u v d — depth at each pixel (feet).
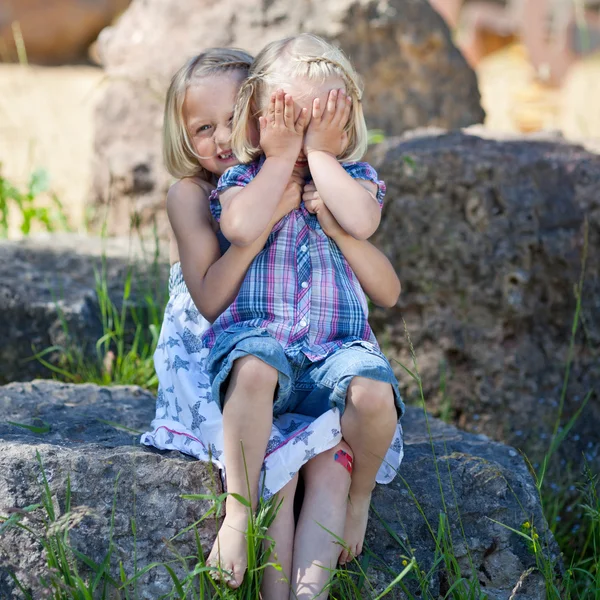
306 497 10.22
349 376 9.96
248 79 10.89
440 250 16.78
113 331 17.10
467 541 11.09
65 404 13.10
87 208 25.25
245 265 10.64
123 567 10.19
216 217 11.28
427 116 24.84
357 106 11.09
